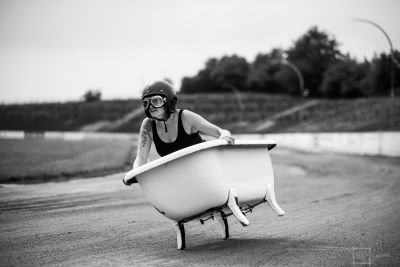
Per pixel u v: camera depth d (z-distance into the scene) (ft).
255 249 19.22
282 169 75.20
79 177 54.95
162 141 19.60
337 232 23.04
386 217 27.89
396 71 204.13
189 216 18.97
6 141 173.78
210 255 18.22
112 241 21.27
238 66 449.89
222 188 18.17
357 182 53.16
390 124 163.02
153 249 19.51
